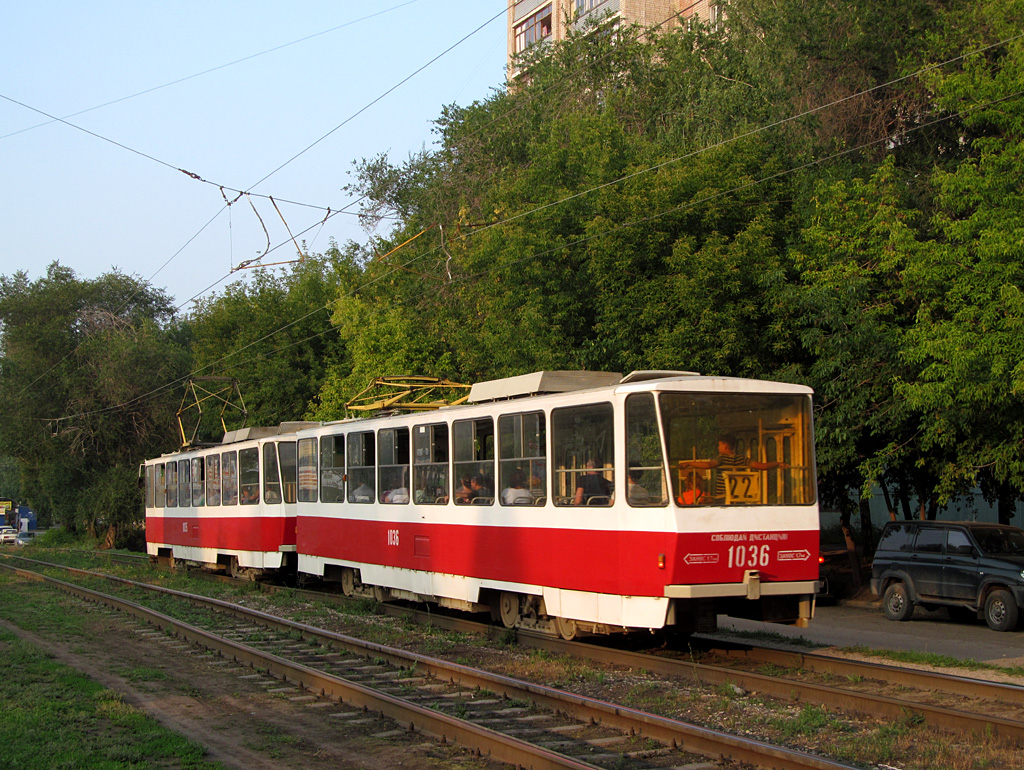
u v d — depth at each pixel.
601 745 7.41
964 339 13.30
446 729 7.61
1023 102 14.30
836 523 33.84
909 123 19.95
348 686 9.05
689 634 12.44
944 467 15.73
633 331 17.78
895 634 13.94
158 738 7.69
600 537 10.80
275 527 19.59
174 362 47.47
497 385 13.32
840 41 20.28
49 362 47.28
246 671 10.78
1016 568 13.98
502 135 31.89
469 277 25.94
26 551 41.72
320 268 40.25
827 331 16.78
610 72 30.61
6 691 9.61
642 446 10.37
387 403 16.41
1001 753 6.86
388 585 15.38
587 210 20.64
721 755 6.93
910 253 14.86
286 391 36.78
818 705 8.38
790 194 18.89
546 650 11.63
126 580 22.17
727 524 10.29
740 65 24.92
